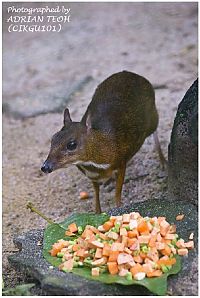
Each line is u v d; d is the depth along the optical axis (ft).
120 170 36.14
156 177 39.68
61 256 28.25
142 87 38.06
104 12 67.46
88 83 53.98
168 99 47.98
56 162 33.47
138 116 37.01
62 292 25.96
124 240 27.48
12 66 59.52
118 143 35.32
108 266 26.50
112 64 56.34
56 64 58.49
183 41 58.08
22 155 45.62
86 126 34.19
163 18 63.57
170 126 44.16
